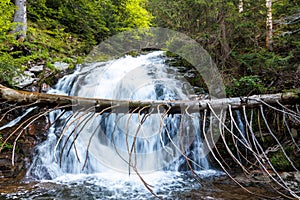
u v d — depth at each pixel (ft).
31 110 15.97
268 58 17.03
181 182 13.25
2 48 18.63
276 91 15.53
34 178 14.06
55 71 20.16
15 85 17.04
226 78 17.69
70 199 11.29
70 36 27.86
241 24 18.19
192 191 12.05
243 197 11.00
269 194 10.84
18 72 16.30
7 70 15.90
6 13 20.12
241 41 20.35
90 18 27.73
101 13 28.43
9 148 14.69
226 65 19.34
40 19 27.53
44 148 15.48
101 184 13.20
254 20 19.20
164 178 13.82
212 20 19.22
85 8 28.09
